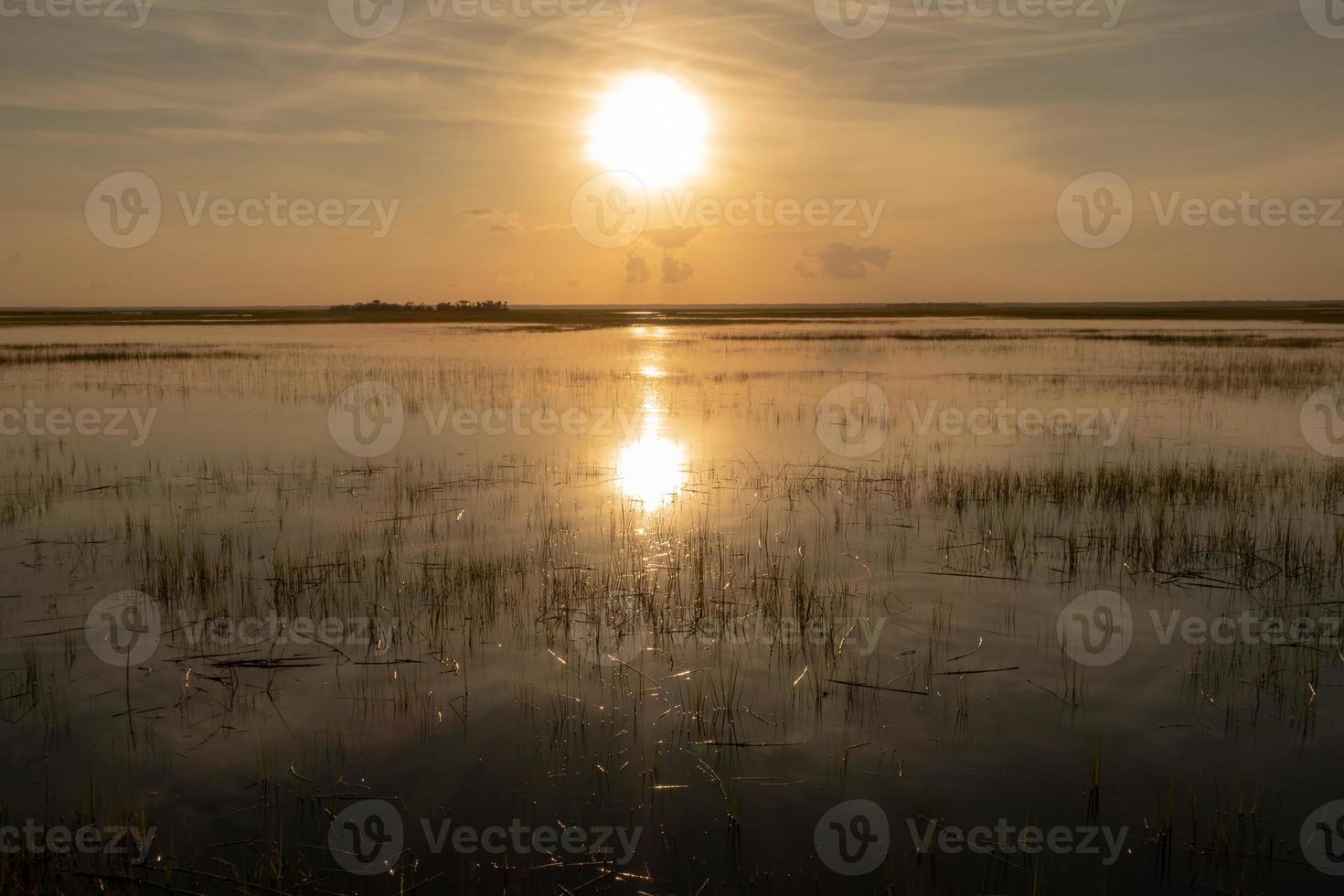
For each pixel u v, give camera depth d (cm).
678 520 1215
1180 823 549
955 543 1107
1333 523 1177
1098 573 995
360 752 625
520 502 1315
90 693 707
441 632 828
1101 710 684
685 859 519
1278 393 2561
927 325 8675
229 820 552
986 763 614
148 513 1245
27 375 3078
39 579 966
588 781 594
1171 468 1510
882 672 748
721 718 673
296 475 1495
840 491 1384
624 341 5516
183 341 5288
